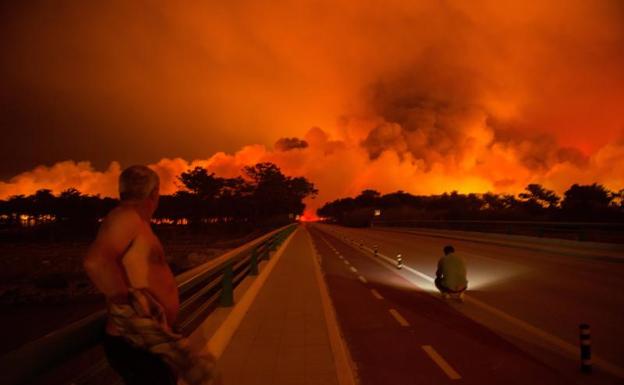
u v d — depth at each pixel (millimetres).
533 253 24438
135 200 2748
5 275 53969
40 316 35531
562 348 7465
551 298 11820
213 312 9156
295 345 7547
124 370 2656
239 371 6340
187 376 2568
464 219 51625
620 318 9539
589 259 21172
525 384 5941
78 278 51250
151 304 2504
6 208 119625
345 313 10492
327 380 5988
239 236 100062
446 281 11555
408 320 9641
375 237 46031
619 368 6469
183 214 107562
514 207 53469
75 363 13578
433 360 6984
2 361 2076
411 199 129500
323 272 18172
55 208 106688
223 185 106688
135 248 2572
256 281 13484
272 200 104188
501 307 10781
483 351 7383
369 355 7309
